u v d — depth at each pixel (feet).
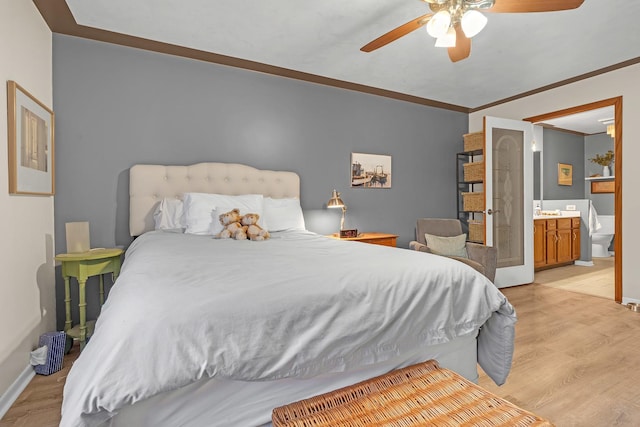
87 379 2.72
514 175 13.61
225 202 9.02
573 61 10.29
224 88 10.41
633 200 10.53
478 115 15.30
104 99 8.89
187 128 9.89
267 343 3.34
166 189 9.39
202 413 3.34
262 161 11.03
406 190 14.11
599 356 7.21
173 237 7.65
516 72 11.13
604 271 16.24
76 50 8.60
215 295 3.43
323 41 9.02
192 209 8.62
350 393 3.79
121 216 9.11
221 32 8.54
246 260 4.97
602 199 20.36
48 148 7.68
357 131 12.91
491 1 5.48
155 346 2.90
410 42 9.09
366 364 3.98
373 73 11.18
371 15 7.78
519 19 7.93
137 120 9.27
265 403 3.66
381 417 3.39
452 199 15.34
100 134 8.86
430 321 4.55
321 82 11.90
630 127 10.55
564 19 7.93
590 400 5.59
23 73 6.57
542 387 5.99
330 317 3.75
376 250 6.07
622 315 9.84
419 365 4.44
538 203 18.65
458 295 4.83
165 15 7.77
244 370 3.20
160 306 3.17
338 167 12.51
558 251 16.98
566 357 7.16
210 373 3.04
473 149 14.17
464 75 11.38
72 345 7.89
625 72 10.64
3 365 5.58
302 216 10.67
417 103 14.29
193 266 4.49
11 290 5.93
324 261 4.93
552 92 12.66
